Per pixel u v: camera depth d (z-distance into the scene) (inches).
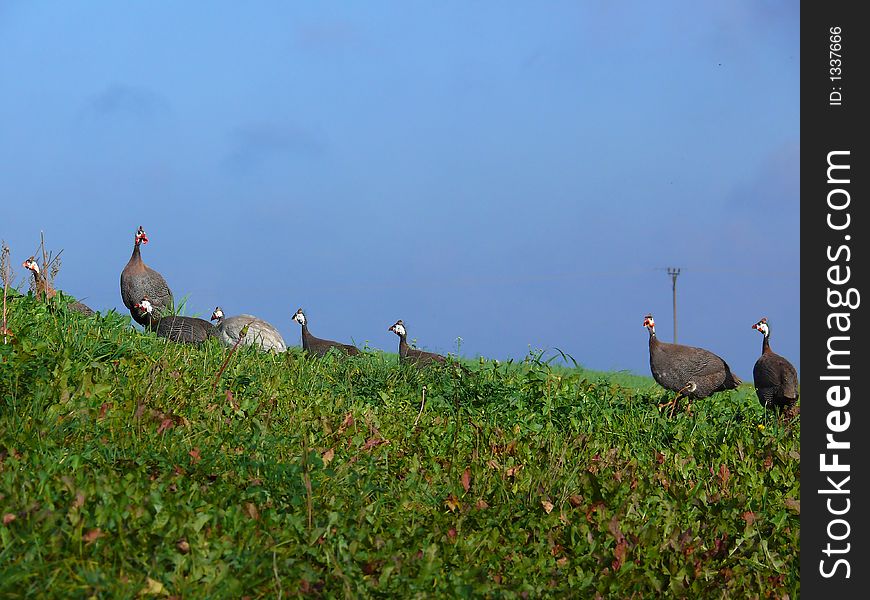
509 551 419.8
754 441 707.4
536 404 745.0
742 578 437.7
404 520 432.8
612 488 515.8
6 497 344.2
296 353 852.6
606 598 395.2
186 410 539.2
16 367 475.2
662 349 1001.5
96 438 440.8
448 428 649.6
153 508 355.9
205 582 323.0
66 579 306.7
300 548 358.6
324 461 484.4
